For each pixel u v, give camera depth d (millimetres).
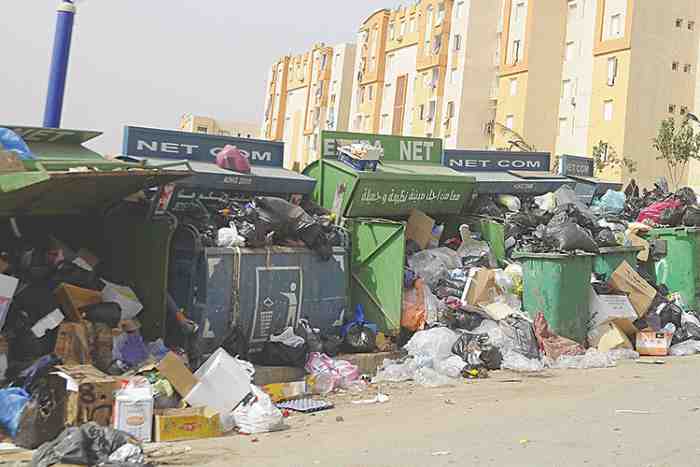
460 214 11961
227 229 8445
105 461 5316
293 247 8844
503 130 44062
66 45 9375
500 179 12711
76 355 6852
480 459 5332
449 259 10781
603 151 38562
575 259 10234
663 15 39125
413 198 10969
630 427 6219
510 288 10398
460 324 9844
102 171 6582
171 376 6754
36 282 7277
